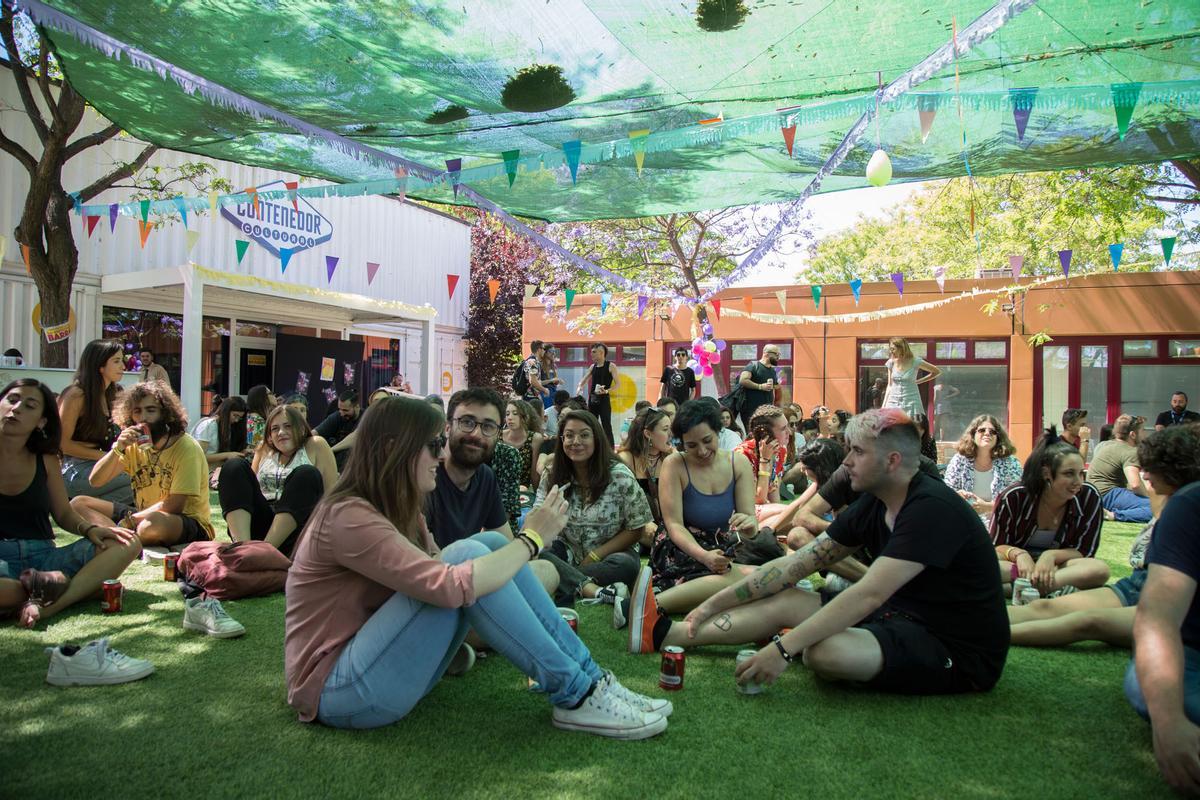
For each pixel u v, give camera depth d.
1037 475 3.84
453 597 2.07
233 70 4.11
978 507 5.71
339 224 14.34
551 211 7.34
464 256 18.58
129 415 4.68
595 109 4.67
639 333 14.90
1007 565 3.86
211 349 12.47
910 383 9.12
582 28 3.62
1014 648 3.16
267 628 3.33
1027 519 3.92
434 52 3.86
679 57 3.91
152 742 2.18
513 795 1.92
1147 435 2.44
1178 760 1.85
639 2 3.37
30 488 3.58
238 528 4.30
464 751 2.16
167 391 4.70
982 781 2.01
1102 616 3.05
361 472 2.24
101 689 2.59
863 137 5.21
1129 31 3.72
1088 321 12.77
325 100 4.51
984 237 14.27
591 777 2.01
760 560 3.71
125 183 10.52
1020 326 13.07
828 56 3.92
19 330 9.64
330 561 2.23
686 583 3.52
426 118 4.81
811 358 14.01
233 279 9.87
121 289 10.14
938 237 17.02
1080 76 4.28
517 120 4.87
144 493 4.77
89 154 10.23
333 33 3.70
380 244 15.50
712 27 3.60
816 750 2.19
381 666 2.16
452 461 3.33
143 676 2.69
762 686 2.67
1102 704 2.55
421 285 16.92
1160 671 1.92
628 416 14.87
